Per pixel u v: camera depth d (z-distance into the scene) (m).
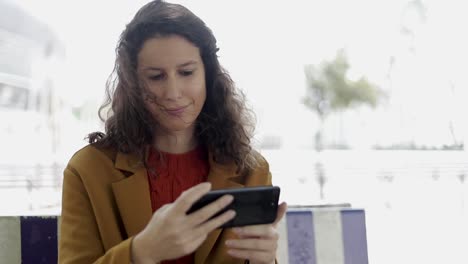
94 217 1.12
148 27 1.08
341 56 11.23
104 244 1.10
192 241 0.85
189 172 1.22
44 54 5.19
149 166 1.17
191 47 1.09
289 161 6.76
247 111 1.34
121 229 1.14
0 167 4.89
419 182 5.77
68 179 1.14
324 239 1.56
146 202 1.13
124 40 1.12
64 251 1.08
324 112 10.99
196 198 0.82
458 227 4.21
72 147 5.36
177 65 1.07
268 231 0.97
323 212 1.58
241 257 0.98
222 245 1.15
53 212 1.55
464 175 5.88
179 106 1.10
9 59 4.91
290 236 1.55
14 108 5.10
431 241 3.84
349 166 6.32
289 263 1.54
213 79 1.24
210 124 1.24
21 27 4.96
